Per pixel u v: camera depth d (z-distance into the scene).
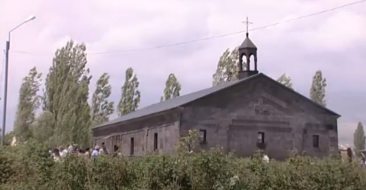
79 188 15.05
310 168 16.94
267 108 46.06
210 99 43.91
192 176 15.24
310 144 47.19
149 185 15.10
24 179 15.94
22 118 61.62
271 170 16.55
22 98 62.44
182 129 42.34
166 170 15.23
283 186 16.36
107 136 58.47
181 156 15.54
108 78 73.00
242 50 49.19
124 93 75.88
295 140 46.69
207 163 15.47
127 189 15.15
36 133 59.91
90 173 15.15
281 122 46.38
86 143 62.25
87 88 63.84
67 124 61.19
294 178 16.56
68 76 64.12
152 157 15.56
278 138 46.06
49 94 64.50
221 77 75.25
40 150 16.14
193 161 15.44
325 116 48.16
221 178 15.52
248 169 16.19
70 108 62.16
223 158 15.84
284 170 16.61
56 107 63.25
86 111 63.06
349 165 17.42
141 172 15.37
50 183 15.31
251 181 15.96
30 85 63.09
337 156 18.20
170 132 43.84
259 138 45.44
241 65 49.25
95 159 15.34
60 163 15.57
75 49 65.44
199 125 43.09
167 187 15.06
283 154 45.91
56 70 64.88
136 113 55.38
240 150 44.31
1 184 15.66
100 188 15.02
